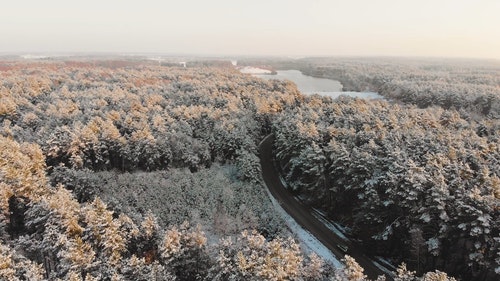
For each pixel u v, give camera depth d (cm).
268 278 3269
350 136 6869
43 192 5197
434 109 10138
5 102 9275
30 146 6362
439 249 4388
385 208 5094
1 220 4647
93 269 3675
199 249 4031
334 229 5866
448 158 5444
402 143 6303
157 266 3638
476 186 4462
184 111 9275
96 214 4078
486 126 7838
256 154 8438
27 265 3628
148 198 6116
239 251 3666
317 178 6281
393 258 5016
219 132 8344
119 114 8688
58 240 3775
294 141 7312
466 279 4384
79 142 6900
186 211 5862
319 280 3525
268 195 6975
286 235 5447
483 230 3988
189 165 7550
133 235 4128
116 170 7375
